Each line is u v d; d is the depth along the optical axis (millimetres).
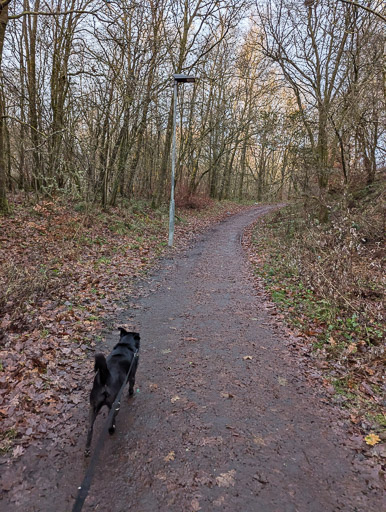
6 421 3766
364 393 4645
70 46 15891
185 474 3275
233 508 2928
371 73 12578
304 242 11609
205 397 4543
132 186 24469
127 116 16281
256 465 3412
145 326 6867
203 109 27875
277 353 5844
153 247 14273
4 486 3049
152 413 4184
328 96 15094
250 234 19781
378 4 12766
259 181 45625
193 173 29438
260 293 9133
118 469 3312
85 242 12203
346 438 3828
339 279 8016
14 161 19844
